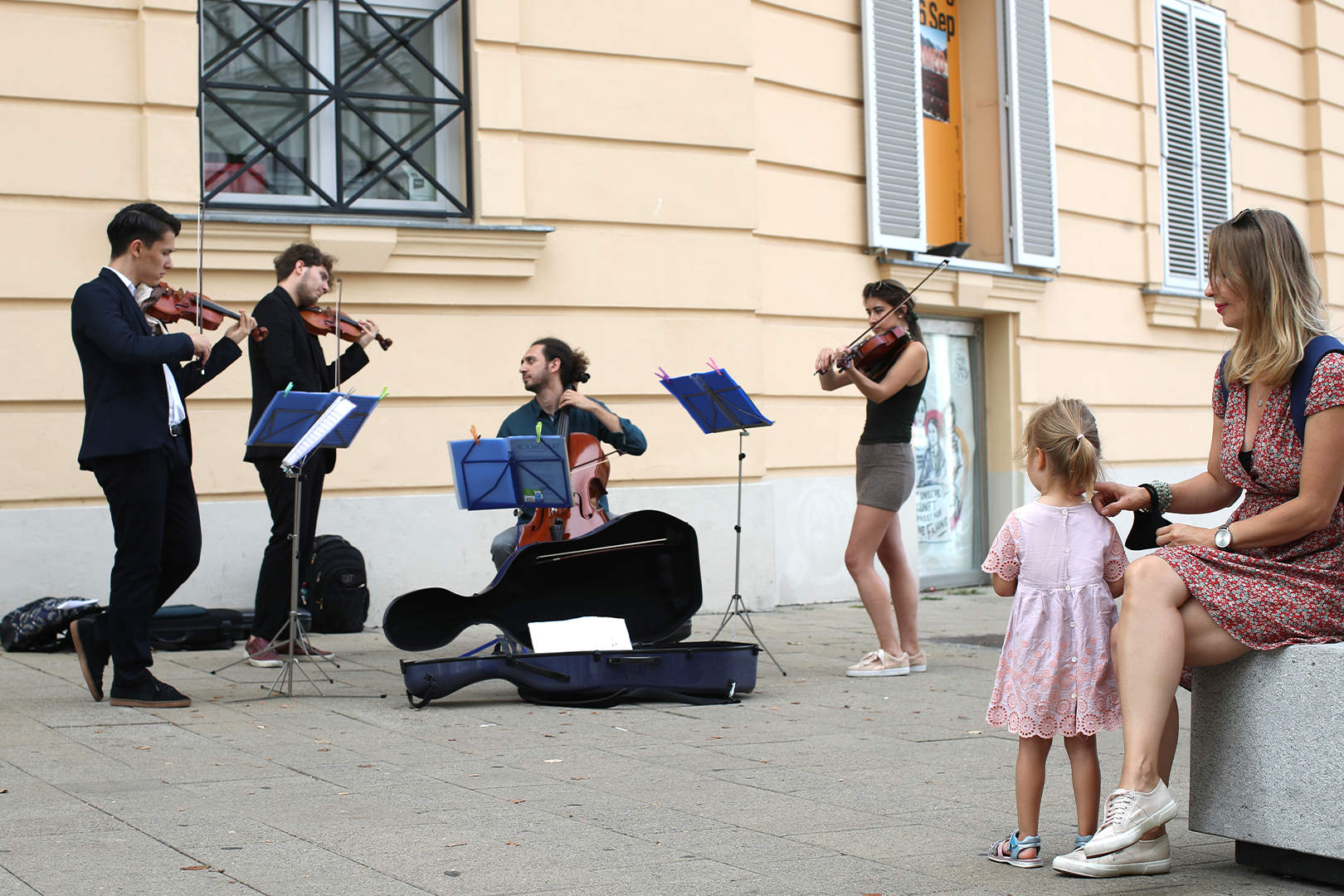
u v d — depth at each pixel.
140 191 7.25
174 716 5.02
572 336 8.30
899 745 4.66
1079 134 11.62
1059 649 3.28
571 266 8.31
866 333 6.24
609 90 8.44
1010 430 10.89
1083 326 11.57
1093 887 3.05
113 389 5.02
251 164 7.84
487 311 8.08
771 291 9.17
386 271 7.78
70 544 7.11
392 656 6.68
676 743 4.68
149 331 5.09
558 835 3.39
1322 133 14.21
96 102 7.19
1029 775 3.26
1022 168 10.91
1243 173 13.39
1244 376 3.24
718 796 3.88
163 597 5.47
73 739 4.55
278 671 6.17
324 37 8.06
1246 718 3.17
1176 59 12.62
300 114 8.00
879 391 6.07
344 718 5.06
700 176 8.71
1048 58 11.17
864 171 9.79
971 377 10.93
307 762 4.25
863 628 8.12
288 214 7.77
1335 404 3.07
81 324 4.89
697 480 8.68
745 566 8.81
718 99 8.77
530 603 5.75
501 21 8.11
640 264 8.52
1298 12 14.24
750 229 8.89
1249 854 3.23
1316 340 3.15
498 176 8.07
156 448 5.04
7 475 7.01
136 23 7.28
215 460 7.43
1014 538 3.35
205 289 7.38
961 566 10.82
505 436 6.33
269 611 6.35
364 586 7.55
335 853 3.19
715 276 8.75
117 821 3.46
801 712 5.31
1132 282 12.05
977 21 11.02
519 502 5.62
